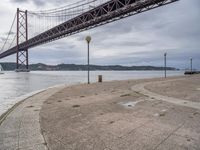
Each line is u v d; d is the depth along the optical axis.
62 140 4.23
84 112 6.56
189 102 8.20
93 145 3.98
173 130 4.80
